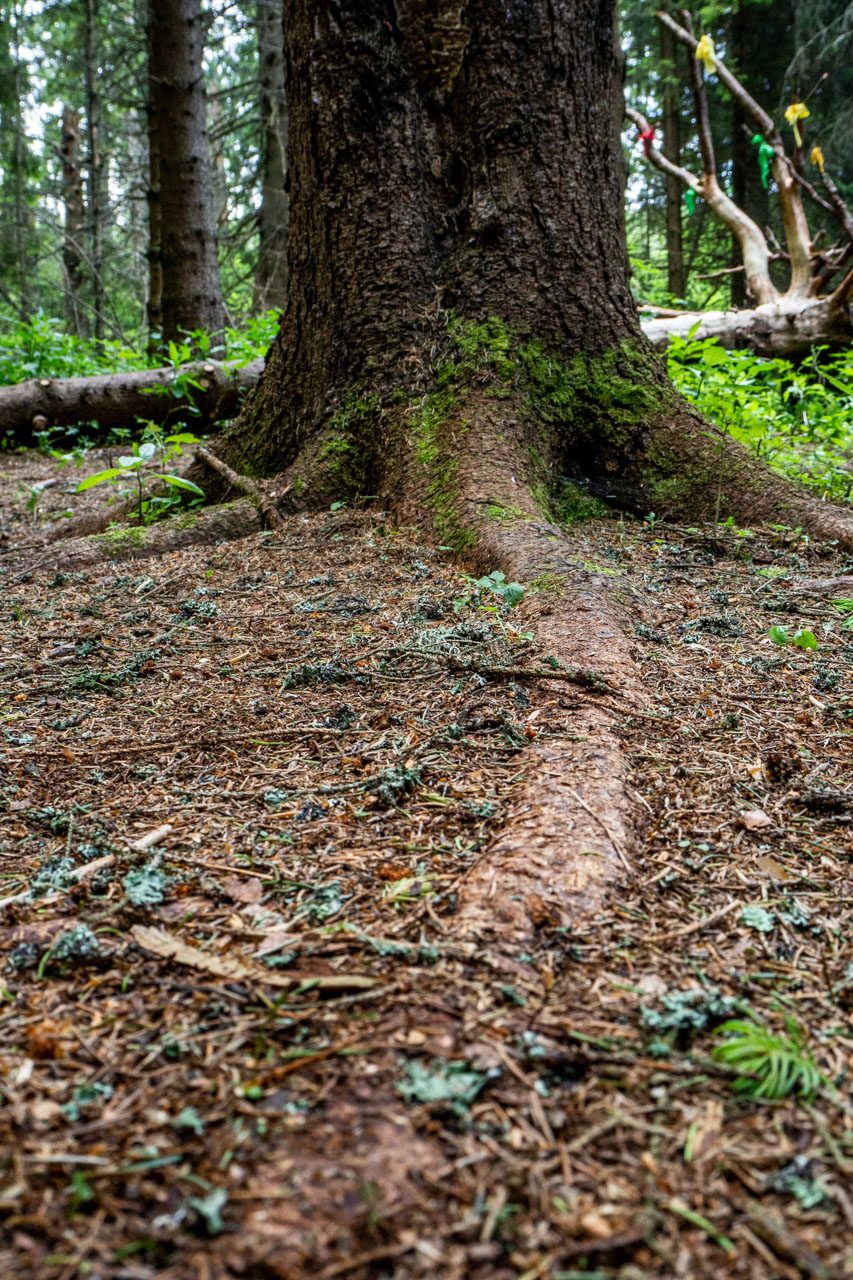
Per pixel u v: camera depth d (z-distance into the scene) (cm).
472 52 436
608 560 371
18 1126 118
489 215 442
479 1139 115
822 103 1639
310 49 443
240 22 1512
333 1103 121
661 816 198
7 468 766
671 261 1777
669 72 1672
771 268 1694
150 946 157
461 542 373
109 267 2095
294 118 462
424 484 415
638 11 1739
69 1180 109
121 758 233
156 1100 122
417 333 450
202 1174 110
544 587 315
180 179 1048
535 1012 139
